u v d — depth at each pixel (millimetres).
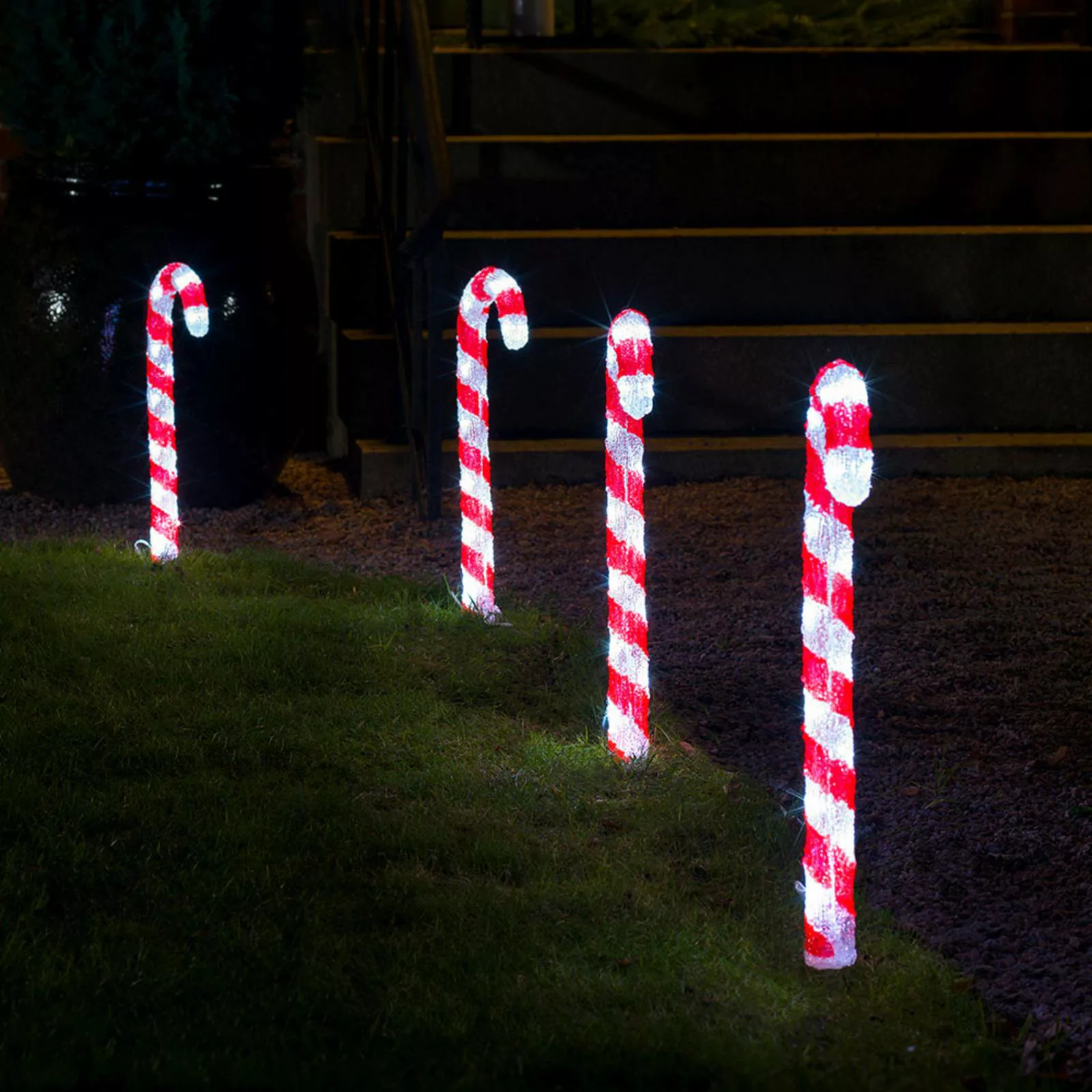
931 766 4484
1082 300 8391
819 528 3264
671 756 4465
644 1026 3080
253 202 7344
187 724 4543
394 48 7566
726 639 5566
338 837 3859
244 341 7168
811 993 3285
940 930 3605
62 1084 2850
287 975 3268
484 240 8031
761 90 9039
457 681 4930
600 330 8078
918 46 9430
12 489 7633
